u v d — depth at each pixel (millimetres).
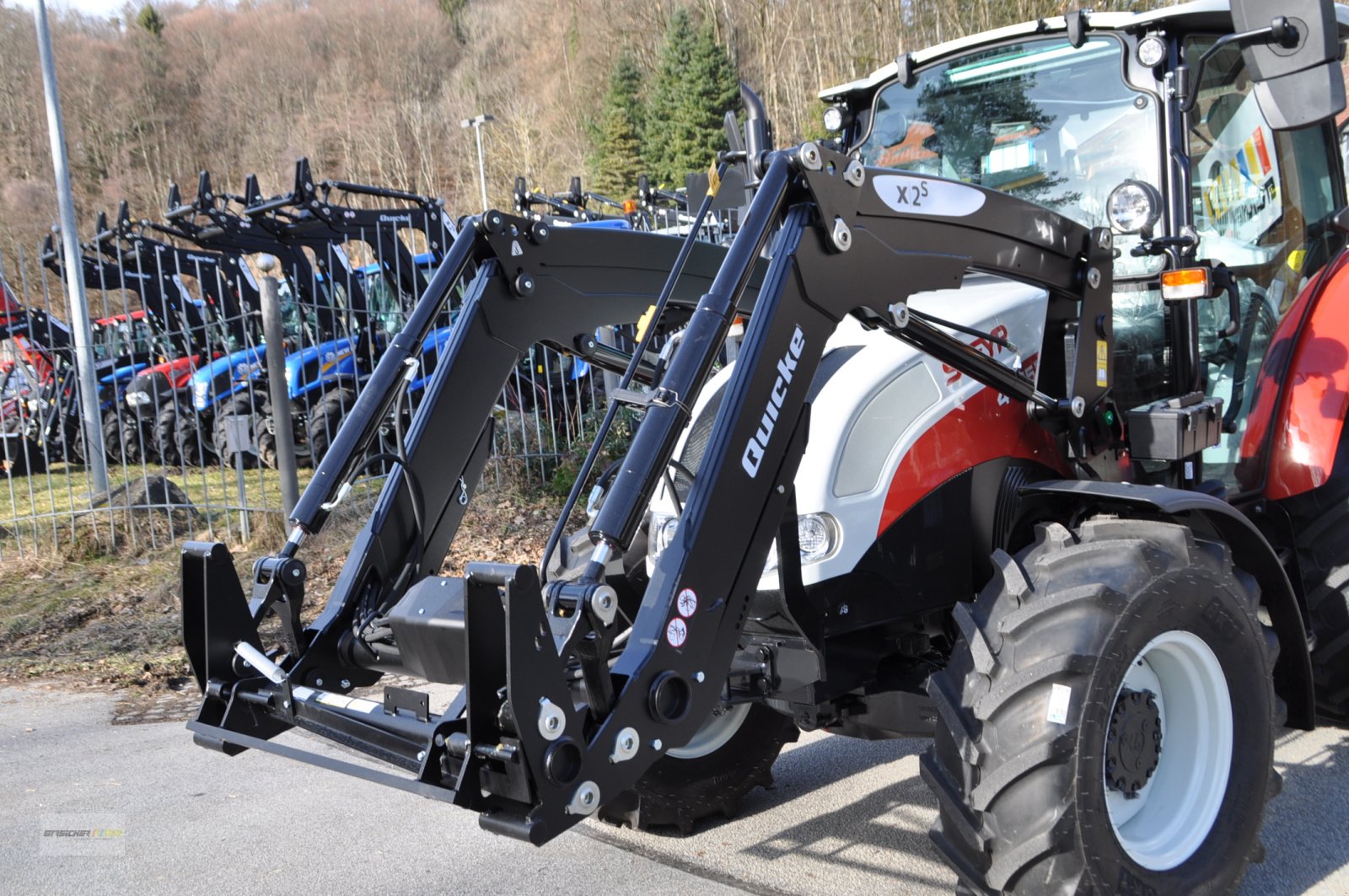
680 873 3006
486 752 2037
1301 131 3957
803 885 2912
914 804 3443
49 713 4629
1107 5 13305
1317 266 4012
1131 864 2420
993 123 3633
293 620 2609
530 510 7301
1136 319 3357
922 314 2689
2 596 6438
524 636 1976
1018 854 2301
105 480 8414
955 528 2898
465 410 2859
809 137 30734
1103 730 2328
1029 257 2910
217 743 2461
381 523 2748
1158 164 3193
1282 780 2885
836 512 2715
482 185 31219
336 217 9898
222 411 10508
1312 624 3439
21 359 10836
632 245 3184
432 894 2922
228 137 53906
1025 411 3020
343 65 56531
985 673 2422
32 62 48625
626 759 2123
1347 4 3867
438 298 2822
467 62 56594
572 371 8773
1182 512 2598
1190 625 2531
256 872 3082
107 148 50375
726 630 2311
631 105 46125
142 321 12977
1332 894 2740
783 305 2385
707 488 2281
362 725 2299
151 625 5906
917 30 27516
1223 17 3172
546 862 3100
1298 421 3412
